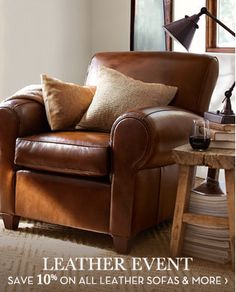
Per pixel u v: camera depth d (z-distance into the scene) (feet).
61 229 9.82
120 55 10.91
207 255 8.43
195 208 8.54
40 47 13.89
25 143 9.20
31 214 9.36
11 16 13.01
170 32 9.45
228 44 13.02
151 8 14.19
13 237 9.30
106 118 9.62
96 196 8.69
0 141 9.48
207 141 8.04
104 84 9.97
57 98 9.79
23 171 9.37
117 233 8.53
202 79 10.03
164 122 8.50
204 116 9.06
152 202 8.98
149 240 9.30
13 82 13.25
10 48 13.07
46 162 8.95
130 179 8.37
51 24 14.15
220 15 13.16
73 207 8.91
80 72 15.28
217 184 9.18
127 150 8.30
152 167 8.70
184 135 9.00
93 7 15.35
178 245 8.41
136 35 14.57
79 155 8.62
